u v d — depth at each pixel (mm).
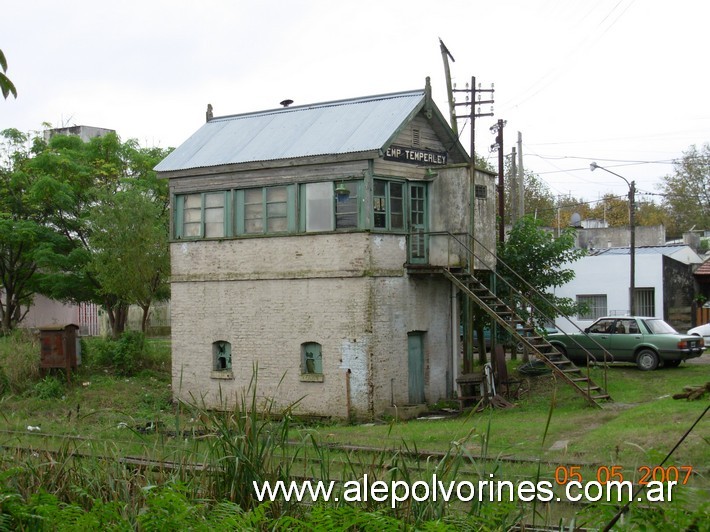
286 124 25844
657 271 40656
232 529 7641
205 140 26766
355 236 22578
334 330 22922
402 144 23766
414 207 24156
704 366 28734
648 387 24000
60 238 34688
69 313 49438
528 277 29391
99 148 37750
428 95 24203
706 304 42844
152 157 38406
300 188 23656
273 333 24016
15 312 40000
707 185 74188
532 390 24797
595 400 21594
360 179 22594
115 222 30875
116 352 29453
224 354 25203
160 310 51781
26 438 14406
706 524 6383
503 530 7699
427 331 24453
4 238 33625
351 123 24156
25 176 35469
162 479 9164
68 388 26562
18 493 8391
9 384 26062
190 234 25812
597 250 44781
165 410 24859
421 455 13633
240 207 24812
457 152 25516
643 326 28141
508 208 69562
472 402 24094
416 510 8047
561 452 14688
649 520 6625
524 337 23547
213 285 25219
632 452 14016
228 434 9000
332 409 22875
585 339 28906
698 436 14242
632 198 38594
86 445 11750
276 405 23828
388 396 22812
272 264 24047
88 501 9039
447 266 23797
